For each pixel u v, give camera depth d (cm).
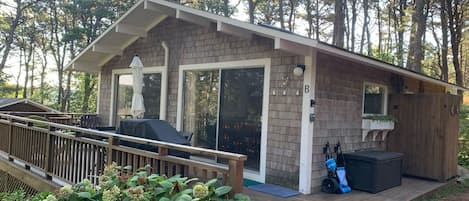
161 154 360
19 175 595
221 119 647
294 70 525
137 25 801
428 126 696
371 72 682
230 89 637
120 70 891
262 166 574
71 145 485
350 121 616
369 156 560
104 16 2005
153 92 795
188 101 718
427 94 700
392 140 742
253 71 602
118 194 297
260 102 587
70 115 948
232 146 625
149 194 299
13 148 643
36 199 344
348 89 610
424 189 598
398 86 773
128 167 356
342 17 1354
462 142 1065
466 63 2148
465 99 1789
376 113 710
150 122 517
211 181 299
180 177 332
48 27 2198
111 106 912
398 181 620
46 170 528
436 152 684
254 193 507
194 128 698
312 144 527
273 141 562
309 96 518
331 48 474
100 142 434
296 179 529
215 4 1984
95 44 845
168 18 770
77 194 313
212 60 669
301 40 461
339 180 539
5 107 1141
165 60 762
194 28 711
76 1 2017
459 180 720
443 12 1512
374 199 511
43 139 546
